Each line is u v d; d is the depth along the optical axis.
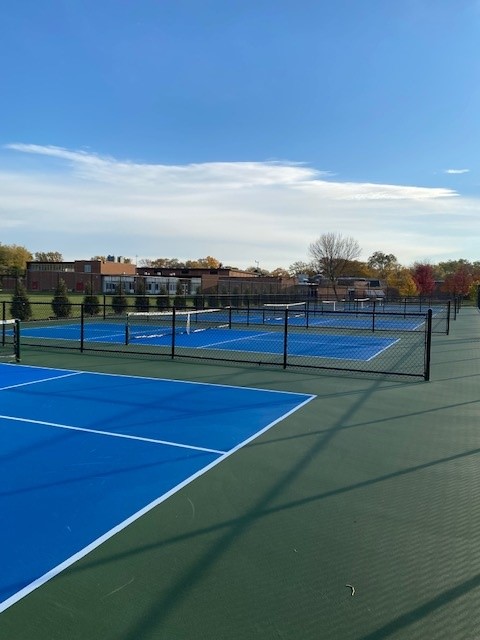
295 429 6.74
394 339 18.97
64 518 4.07
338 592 3.11
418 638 2.71
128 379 10.21
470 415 7.52
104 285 64.31
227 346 16.25
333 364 12.52
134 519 4.06
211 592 3.09
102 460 5.46
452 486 4.80
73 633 2.72
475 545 3.70
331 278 77.50
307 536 3.81
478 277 79.00
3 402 8.16
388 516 4.16
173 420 7.15
